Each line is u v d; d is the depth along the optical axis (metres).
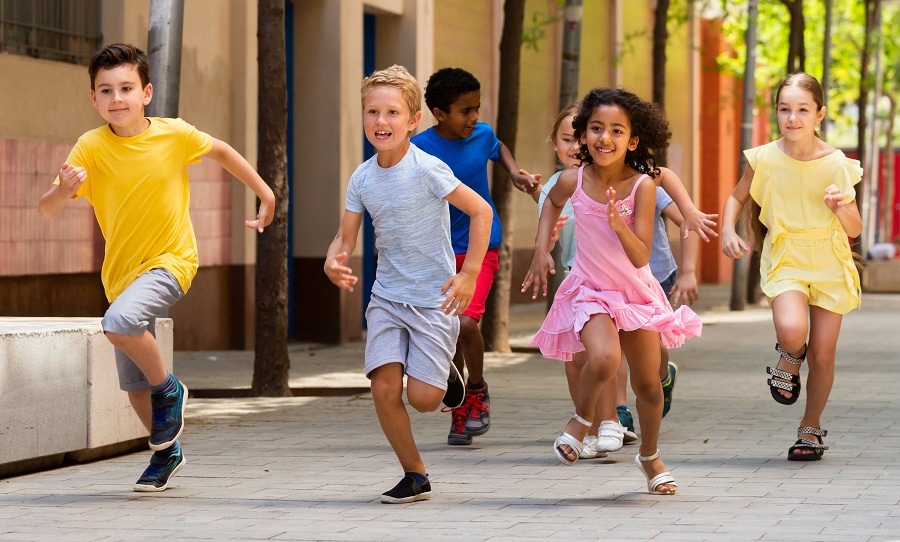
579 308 14.36
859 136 69.50
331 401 24.25
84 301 29.73
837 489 15.20
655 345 14.43
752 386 26.70
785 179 17.11
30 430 16.28
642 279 14.58
